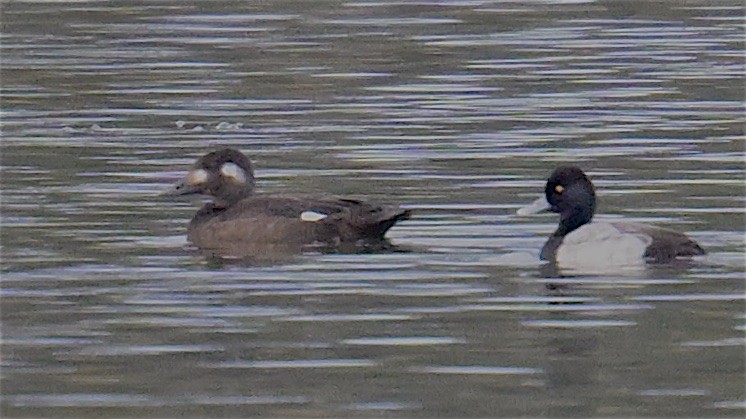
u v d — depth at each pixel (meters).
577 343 14.12
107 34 33.94
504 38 33.03
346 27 34.66
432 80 28.72
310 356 13.88
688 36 33.19
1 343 14.30
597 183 20.59
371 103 26.73
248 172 19.12
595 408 12.60
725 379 13.18
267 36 33.69
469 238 18.00
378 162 22.16
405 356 13.86
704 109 25.77
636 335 14.34
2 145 23.70
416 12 36.53
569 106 26.16
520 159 22.17
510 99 26.84
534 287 15.91
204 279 16.36
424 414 12.49
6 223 18.78
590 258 16.72
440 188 20.48
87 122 25.59
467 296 15.62
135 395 12.98
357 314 15.07
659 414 12.47
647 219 18.61
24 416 12.55
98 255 17.34
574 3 37.56
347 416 12.48
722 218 18.59
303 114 25.97
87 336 14.49
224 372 13.51
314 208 18.16
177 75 29.62
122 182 21.06
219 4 37.78
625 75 28.98
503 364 13.62
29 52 31.98
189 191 18.97
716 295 15.49
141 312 15.21
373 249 17.59
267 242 17.91
